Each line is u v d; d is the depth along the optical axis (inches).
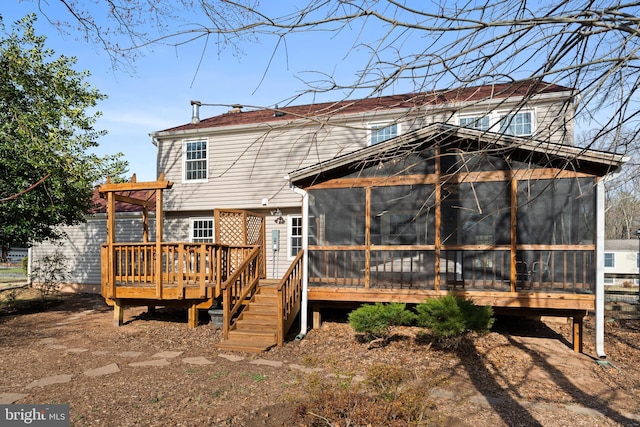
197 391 209.3
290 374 240.1
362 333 323.0
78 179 418.0
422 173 312.8
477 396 206.4
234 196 539.2
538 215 289.1
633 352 290.5
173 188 568.4
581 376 241.6
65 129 438.3
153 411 183.6
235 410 184.5
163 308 464.8
